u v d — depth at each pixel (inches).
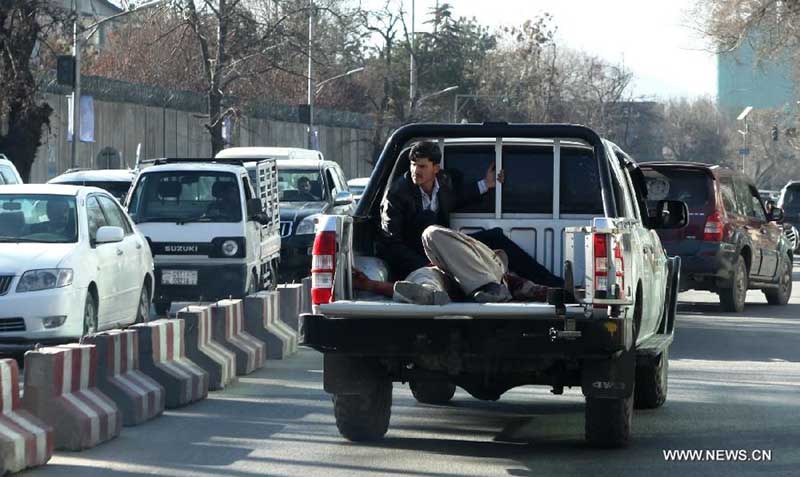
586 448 524.4
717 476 468.4
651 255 575.5
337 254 476.7
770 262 1272.1
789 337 984.9
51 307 747.4
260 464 486.6
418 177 530.6
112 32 3533.5
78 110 2037.4
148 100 2647.6
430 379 509.7
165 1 2335.1
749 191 1289.4
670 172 1172.5
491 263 488.4
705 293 1451.8
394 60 5128.0
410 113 4121.6
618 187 534.0
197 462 490.3
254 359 766.5
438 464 488.1
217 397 665.0
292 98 3585.1
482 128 534.9
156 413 596.4
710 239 1158.3
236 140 2753.4
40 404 508.4
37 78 2130.9
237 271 1033.5
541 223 546.3
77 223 800.3
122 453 508.4
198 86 3184.1
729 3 2534.5
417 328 472.1
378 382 515.5
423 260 525.3
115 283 829.8
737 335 996.6
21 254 760.3
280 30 2470.5
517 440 542.9
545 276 530.6
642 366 614.5
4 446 457.1
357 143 3951.8
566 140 540.1
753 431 570.9
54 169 2057.1
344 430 529.3
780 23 2532.0
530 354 466.3
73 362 526.9
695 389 708.0
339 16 2706.7
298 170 1360.7
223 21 2425.0
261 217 1069.8
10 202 811.4
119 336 580.4
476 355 469.7
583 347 462.9
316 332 477.7
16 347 764.0
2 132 2005.4
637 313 522.6
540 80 5585.6
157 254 1033.5
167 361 636.7
